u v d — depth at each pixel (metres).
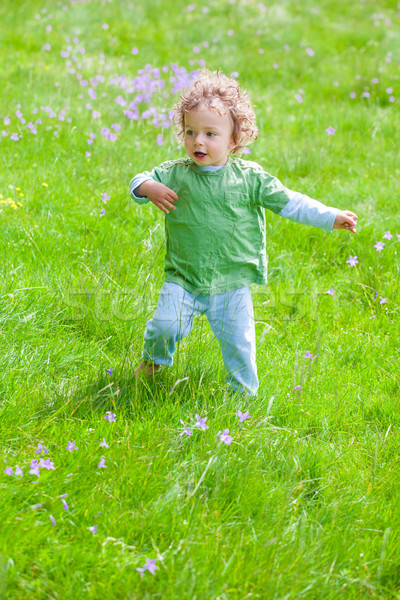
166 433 3.16
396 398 3.75
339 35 12.83
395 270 5.24
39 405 3.34
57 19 11.80
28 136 6.98
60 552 2.46
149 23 12.47
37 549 2.47
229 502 2.88
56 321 4.12
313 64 11.19
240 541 2.59
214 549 2.54
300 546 2.61
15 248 4.84
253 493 2.89
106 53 10.80
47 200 5.68
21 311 4.09
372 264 5.30
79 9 12.37
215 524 2.70
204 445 3.10
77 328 4.17
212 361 3.78
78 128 7.28
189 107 3.23
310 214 3.35
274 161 7.38
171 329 3.44
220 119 3.23
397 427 3.55
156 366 3.66
